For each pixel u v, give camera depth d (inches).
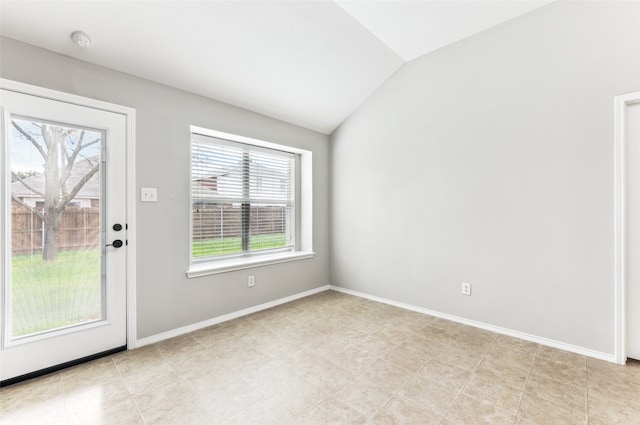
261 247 136.7
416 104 121.8
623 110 78.8
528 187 94.6
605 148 81.6
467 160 107.7
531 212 94.2
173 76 94.7
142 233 91.5
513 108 97.1
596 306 83.5
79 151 80.9
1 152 68.9
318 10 90.1
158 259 95.2
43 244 75.5
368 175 140.2
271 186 141.3
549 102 90.3
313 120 142.2
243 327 106.2
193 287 103.8
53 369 75.8
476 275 106.2
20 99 71.2
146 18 76.0
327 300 138.3
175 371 76.6
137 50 83.0
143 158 91.7
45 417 59.4
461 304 110.1
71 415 60.0
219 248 120.4
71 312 79.8
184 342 93.8
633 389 68.2
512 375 74.5
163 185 96.1
